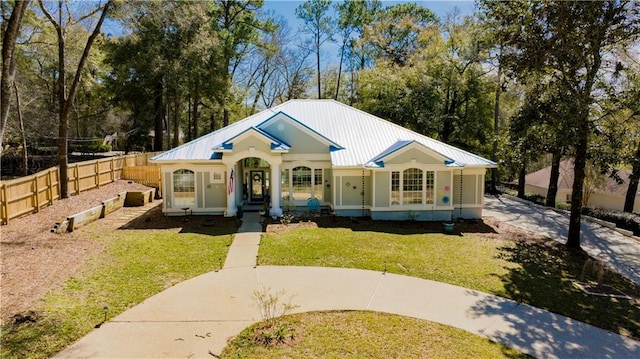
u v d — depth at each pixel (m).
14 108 27.86
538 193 34.81
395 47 43.16
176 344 7.38
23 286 9.45
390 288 10.41
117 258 12.12
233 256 12.88
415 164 18.55
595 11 12.34
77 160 34.41
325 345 7.38
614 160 13.44
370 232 16.23
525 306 9.54
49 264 11.06
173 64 30.55
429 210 18.98
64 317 8.16
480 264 12.62
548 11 13.12
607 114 13.48
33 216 15.98
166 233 15.63
